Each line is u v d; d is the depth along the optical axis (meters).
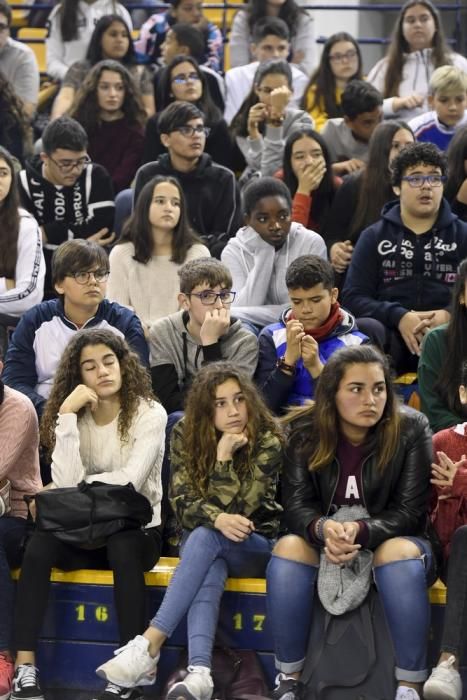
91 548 10.11
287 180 15.05
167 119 15.08
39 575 9.93
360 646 9.55
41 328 12.00
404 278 13.12
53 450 10.52
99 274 11.88
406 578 9.37
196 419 10.10
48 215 15.17
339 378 9.72
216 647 10.01
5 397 10.61
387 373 9.79
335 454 9.87
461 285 11.16
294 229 13.66
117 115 17.30
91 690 10.30
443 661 9.24
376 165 14.26
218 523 9.73
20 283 13.32
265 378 11.85
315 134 14.91
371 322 12.71
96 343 10.42
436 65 18.56
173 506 10.06
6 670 9.84
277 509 10.24
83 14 20.14
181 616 9.63
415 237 13.09
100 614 10.27
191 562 9.71
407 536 9.71
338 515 9.80
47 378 11.98
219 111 17.34
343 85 18.56
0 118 17.91
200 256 13.59
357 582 9.58
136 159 17.25
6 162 13.41
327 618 9.62
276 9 20.06
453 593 9.38
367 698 9.48
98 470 10.44
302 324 11.77
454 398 11.14
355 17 24.47
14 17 22.09
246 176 16.44
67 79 18.83
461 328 11.17
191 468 10.07
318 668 9.59
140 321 12.48
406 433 9.84
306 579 9.61
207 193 15.23
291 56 20.05
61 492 10.06
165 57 19.16
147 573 10.26
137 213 13.56
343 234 14.48
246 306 13.30
